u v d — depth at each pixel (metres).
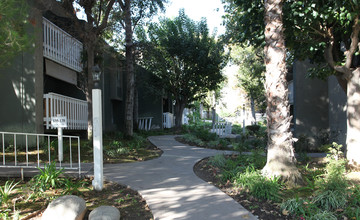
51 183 5.10
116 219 3.79
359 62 8.44
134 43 14.62
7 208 4.26
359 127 7.18
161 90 19.89
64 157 7.98
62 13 11.59
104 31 11.21
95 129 5.36
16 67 9.06
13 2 5.72
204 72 18.73
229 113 42.94
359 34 7.60
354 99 7.34
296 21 7.22
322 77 9.19
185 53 18.22
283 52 5.89
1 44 5.68
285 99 5.88
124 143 11.41
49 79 12.31
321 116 11.85
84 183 5.45
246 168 6.04
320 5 7.18
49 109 9.72
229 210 4.28
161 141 13.17
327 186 4.75
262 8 7.59
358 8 6.68
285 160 5.71
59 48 11.12
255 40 8.27
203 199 4.75
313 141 11.73
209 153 9.84
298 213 4.12
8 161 7.29
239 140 12.90
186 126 22.97
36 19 9.02
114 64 16.03
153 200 4.70
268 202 4.64
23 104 9.05
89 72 9.44
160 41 19.17
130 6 13.36
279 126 5.81
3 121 9.06
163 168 7.22
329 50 7.87
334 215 4.08
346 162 6.91
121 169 7.04
